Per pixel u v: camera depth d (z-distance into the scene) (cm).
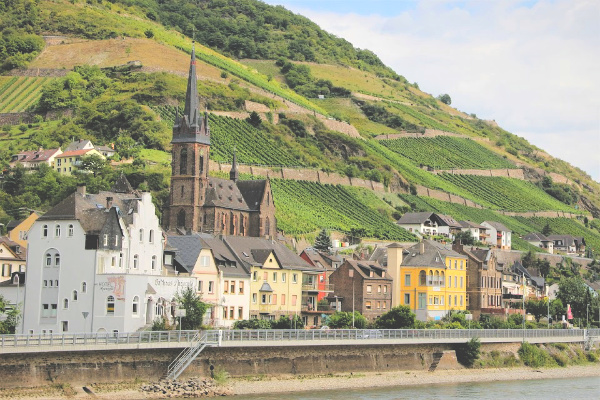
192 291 14600
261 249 17888
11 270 17912
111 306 13638
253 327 15600
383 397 13150
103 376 11300
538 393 14688
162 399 11556
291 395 12775
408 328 16812
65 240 14050
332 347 14138
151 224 14975
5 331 13425
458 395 13925
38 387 10619
